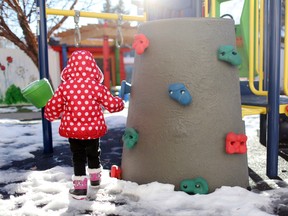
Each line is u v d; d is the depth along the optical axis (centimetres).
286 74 224
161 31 182
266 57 279
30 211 158
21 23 605
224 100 180
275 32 198
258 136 333
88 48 954
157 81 182
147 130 184
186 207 159
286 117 289
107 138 337
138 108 189
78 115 173
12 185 197
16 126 414
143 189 176
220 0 294
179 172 177
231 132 180
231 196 167
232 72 185
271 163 208
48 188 188
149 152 183
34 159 257
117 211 158
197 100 176
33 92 195
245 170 188
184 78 176
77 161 175
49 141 274
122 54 1041
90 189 186
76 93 173
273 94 203
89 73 178
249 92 305
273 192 180
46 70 268
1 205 167
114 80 1041
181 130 176
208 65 177
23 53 823
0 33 614
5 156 267
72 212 157
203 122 176
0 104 805
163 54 181
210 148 177
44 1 264
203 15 307
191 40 177
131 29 873
